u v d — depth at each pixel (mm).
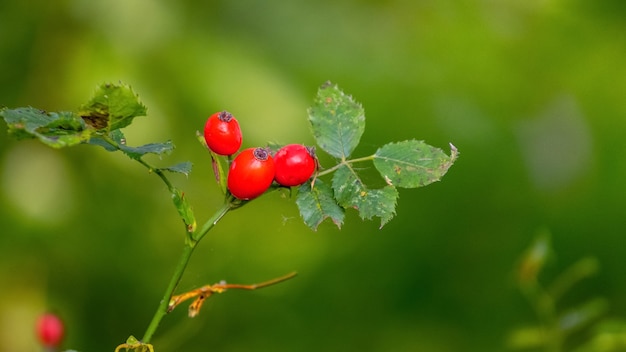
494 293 1272
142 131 1002
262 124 1006
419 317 1273
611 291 1262
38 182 1059
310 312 1273
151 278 1188
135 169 1095
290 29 1117
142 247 1160
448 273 1293
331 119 589
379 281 1290
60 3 1000
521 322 1247
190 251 575
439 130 1280
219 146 574
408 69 1268
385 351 1253
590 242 1294
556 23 1295
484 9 1293
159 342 861
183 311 1221
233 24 1077
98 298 1159
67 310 1138
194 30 1041
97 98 553
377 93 1244
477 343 1237
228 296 1265
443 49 1298
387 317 1278
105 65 1000
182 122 1020
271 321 1262
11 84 999
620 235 1295
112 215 1113
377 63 1228
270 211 1273
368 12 1233
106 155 1079
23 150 1062
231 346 1241
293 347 1248
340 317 1265
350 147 587
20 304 1103
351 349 1252
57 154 1066
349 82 1207
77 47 1005
